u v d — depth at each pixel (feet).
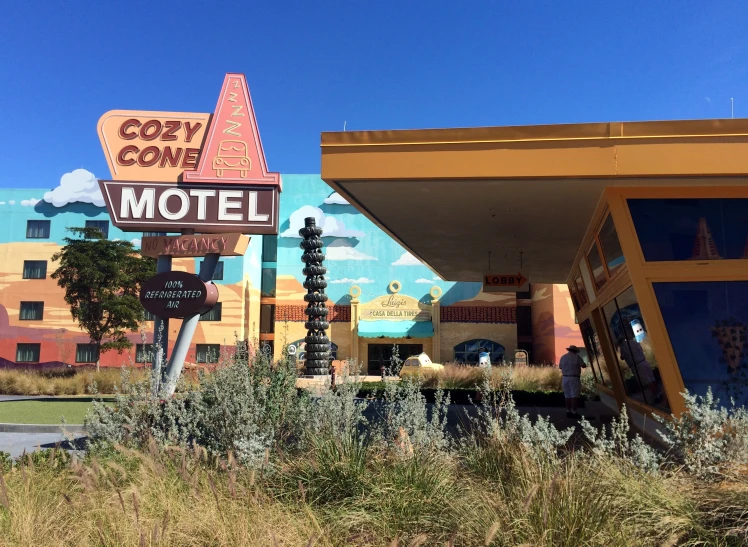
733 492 13.14
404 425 18.74
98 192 138.41
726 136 22.71
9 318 133.39
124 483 15.64
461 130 24.09
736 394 23.06
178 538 12.14
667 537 11.93
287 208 148.46
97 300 95.09
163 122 45.44
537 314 140.26
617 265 28.40
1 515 13.12
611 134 23.31
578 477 13.35
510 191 26.21
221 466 16.55
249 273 135.95
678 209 24.80
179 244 44.52
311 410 20.22
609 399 47.39
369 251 144.46
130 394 21.34
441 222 33.12
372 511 13.83
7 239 136.56
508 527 11.95
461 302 138.51
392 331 137.18
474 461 16.74
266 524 12.46
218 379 20.88
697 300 24.17
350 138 24.61
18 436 37.29
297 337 141.90
